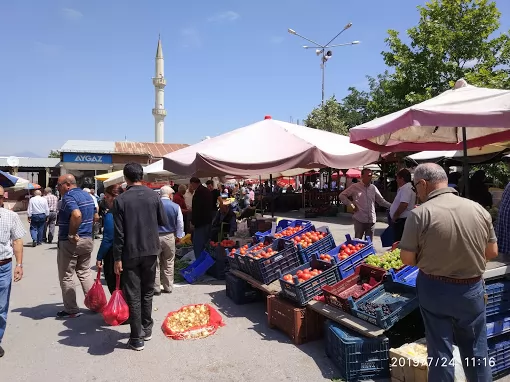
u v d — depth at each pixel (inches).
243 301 245.4
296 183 1262.3
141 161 1343.5
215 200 489.7
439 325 116.7
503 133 238.8
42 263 389.7
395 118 167.6
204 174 358.0
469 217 112.9
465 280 113.3
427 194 122.3
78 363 167.3
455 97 175.0
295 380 150.4
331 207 809.5
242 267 242.7
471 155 424.8
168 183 678.5
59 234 220.1
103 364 166.2
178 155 330.3
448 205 114.7
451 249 111.8
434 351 117.0
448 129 244.8
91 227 225.9
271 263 218.2
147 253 177.5
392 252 189.0
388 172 906.1
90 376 156.3
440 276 114.4
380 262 182.4
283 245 237.1
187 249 396.8
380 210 819.4
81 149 1304.1
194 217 336.2
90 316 226.4
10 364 167.5
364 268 182.7
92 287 219.6
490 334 141.6
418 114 157.8
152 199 182.4
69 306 224.1
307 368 159.2
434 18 600.4
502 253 160.7
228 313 228.2
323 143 312.7
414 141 258.2
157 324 211.6
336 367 158.9
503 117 148.0
